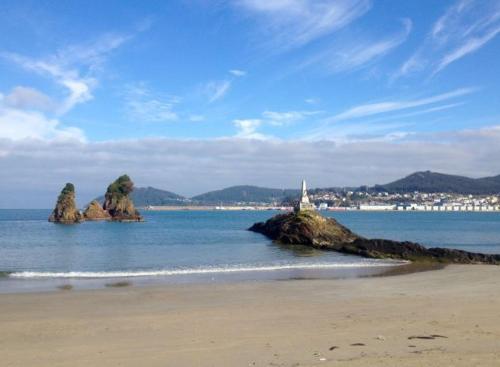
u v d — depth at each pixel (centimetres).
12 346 1467
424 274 3478
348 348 1362
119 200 15662
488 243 7812
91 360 1289
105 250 5747
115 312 2031
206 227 12250
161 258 4809
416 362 1155
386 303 2178
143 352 1366
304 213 6944
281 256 5062
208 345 1438
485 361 1159
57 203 14288
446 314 1881
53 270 3759
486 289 2648
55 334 1630
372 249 5094
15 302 2269
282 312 1994
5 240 7488
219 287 2759
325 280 3108
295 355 1298
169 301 2306
